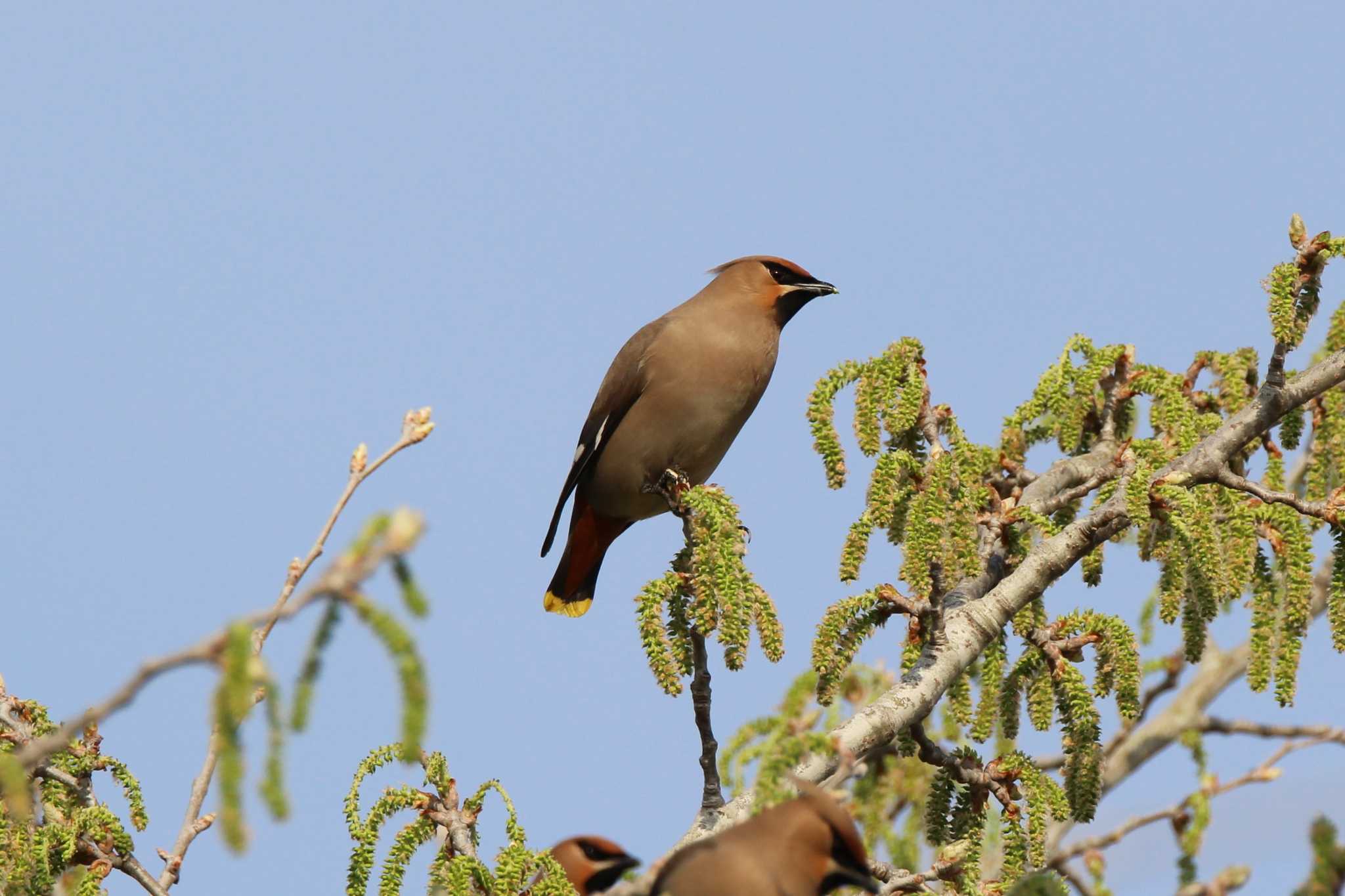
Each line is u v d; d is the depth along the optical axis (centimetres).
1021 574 1027
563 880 877
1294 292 1081
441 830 946
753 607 909
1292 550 991
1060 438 1276
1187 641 998
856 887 795
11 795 493
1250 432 1084
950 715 1022
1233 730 1290
